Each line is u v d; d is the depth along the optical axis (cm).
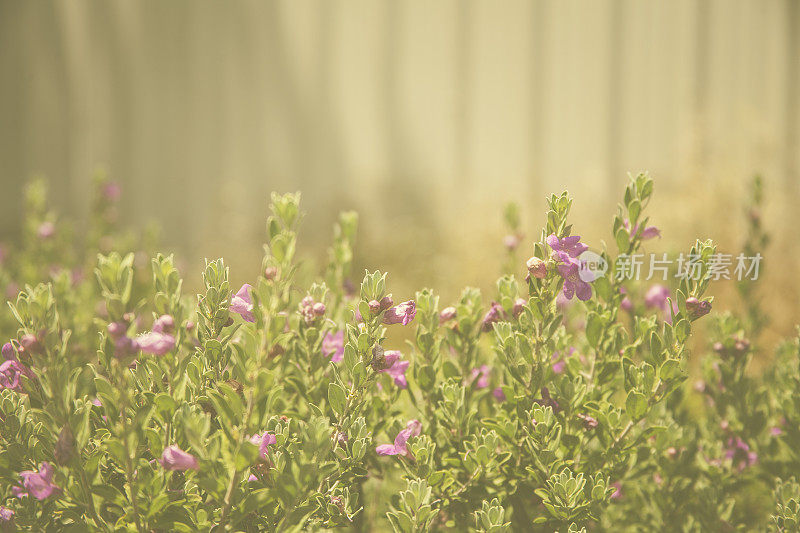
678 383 281
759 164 912
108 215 467
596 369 289
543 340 284
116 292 271
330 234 1039
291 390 289
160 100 1184
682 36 1064
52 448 279
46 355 273
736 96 1064
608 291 286
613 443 284
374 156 1119
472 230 841
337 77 1132
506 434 285
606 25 1077
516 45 1085
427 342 288
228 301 282
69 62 1212
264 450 277
